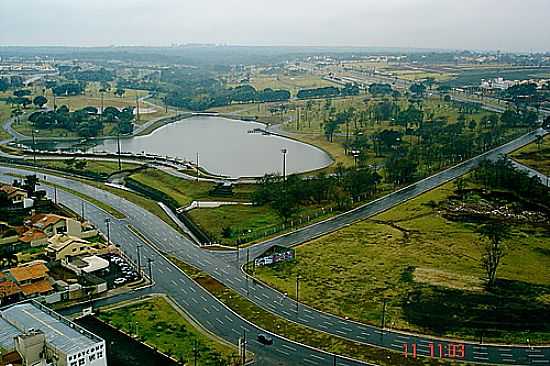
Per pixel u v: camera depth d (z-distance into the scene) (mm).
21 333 142750
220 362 143375
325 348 150750
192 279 193875
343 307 172625
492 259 199250
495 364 142875
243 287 187750
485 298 175000
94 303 175250
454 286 183250
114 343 151125
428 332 158000
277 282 191000
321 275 195250
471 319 163250
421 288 182625
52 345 134750
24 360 133875
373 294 180000
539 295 176625
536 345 151375
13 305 161500
